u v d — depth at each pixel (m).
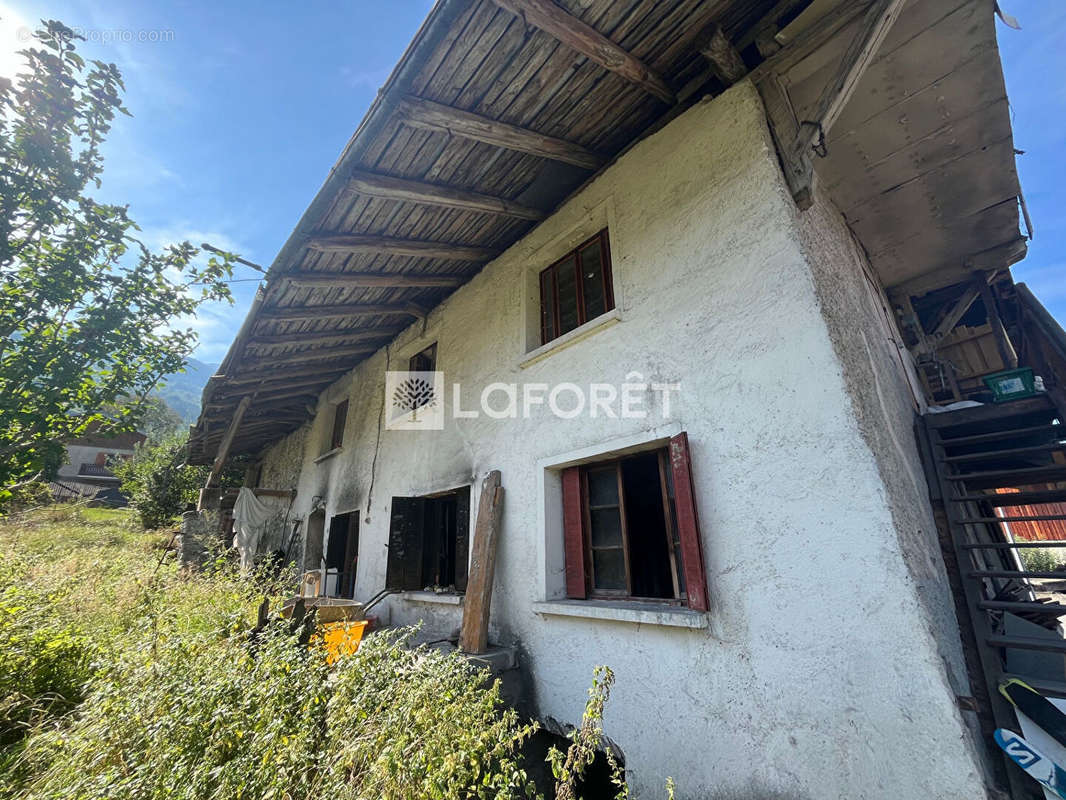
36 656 3.26
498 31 2.70
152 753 1.95
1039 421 2.92
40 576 5.16
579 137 3.92
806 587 2.37
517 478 4.36
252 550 9.16
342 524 8.04
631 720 2.95
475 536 4.35
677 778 2.65
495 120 3.43
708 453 2.94
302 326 6.00
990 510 4.18
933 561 2.50
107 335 4.45
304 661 2.60
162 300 4.70
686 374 3.19
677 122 3.67
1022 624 2.52
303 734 1.96
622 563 3.55
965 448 3.38
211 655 2.63
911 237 4.43
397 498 5.76
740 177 3.16
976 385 5.29
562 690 3.43
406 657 2.58
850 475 2.33
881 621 2.12
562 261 4.77
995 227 4.28
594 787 3.27
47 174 4.21
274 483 12.27
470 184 4.16
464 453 5.17
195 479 19.72
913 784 1.92
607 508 3.74
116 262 4.61
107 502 24.20
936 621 2.14
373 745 1.87
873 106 3.17
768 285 2.86
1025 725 2.04
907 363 4.56
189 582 6.07
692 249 3.35
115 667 2.62
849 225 4.26
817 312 2.61
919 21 2.67
